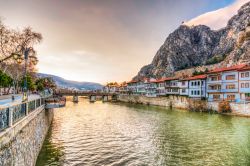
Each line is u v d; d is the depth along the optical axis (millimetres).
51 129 42125
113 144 31297
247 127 43844
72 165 22516
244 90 67875
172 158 25141
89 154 26328
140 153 27031
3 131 11203
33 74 83188
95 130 42188
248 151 27750
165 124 49281
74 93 135375
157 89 124250
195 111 75750
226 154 26578
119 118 60531
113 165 22781
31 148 19453
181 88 100312
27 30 44188
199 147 29781
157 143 32000
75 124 49406
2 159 10648
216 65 166875
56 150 27516
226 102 65562
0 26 41188
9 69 66500
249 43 145500
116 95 163250
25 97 21281
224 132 39469
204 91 86125
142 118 60125
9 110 12562
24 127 16328
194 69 186375
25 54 25625
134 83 165500
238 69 69438
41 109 29375
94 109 90188
